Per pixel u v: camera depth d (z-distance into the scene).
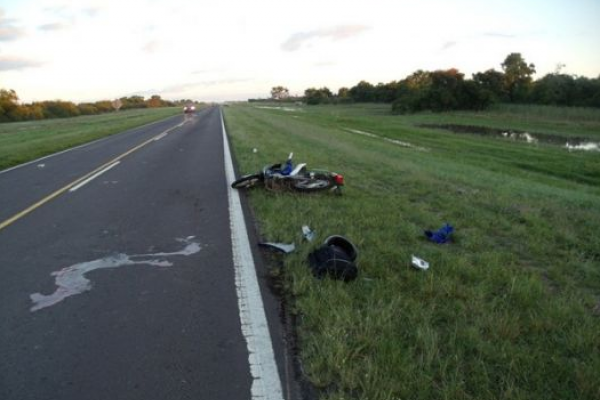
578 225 6.61
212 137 22.41
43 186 9.61
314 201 7.57
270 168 8.92
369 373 2.76
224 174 10.98
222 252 5.22
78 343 3.29
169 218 6.81
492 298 3.99
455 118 54.97
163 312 3.75
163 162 13.31
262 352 3.14
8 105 80.50
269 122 35.34
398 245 5.37
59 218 6.85
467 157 20.94
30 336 3.39
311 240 5.32
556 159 21.09
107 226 6.38
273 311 3.75
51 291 4.19
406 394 2.61
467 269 4.54
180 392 2.72
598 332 3.34
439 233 5.64
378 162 13.31
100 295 4.09
